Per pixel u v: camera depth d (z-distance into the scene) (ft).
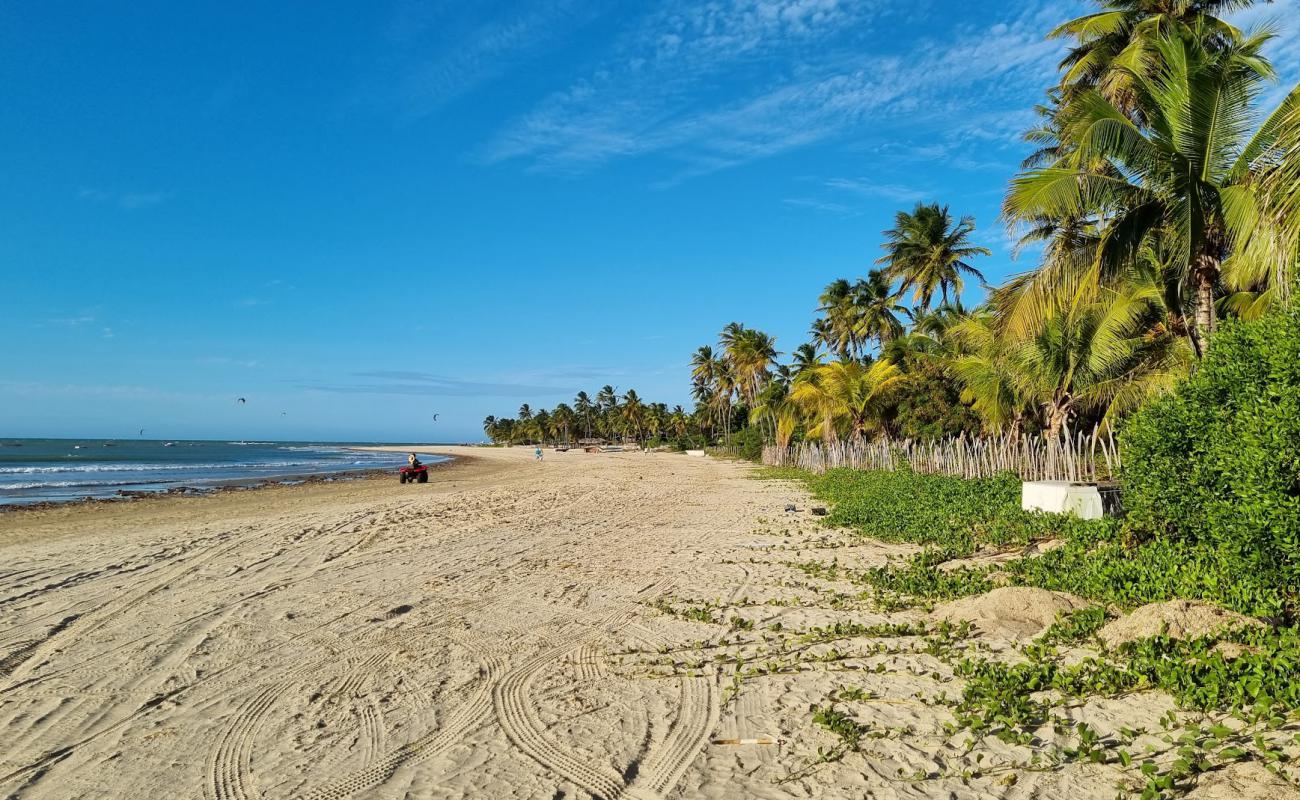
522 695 18.88
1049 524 36.35
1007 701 16.28
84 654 22.98
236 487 118.21
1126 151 35.06
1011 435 74.49
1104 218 41.22
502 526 55.06
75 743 16.34
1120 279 47.14
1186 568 23.27
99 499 92.22
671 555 40.16
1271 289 30.50
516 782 14.06
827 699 17.80
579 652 22.56
